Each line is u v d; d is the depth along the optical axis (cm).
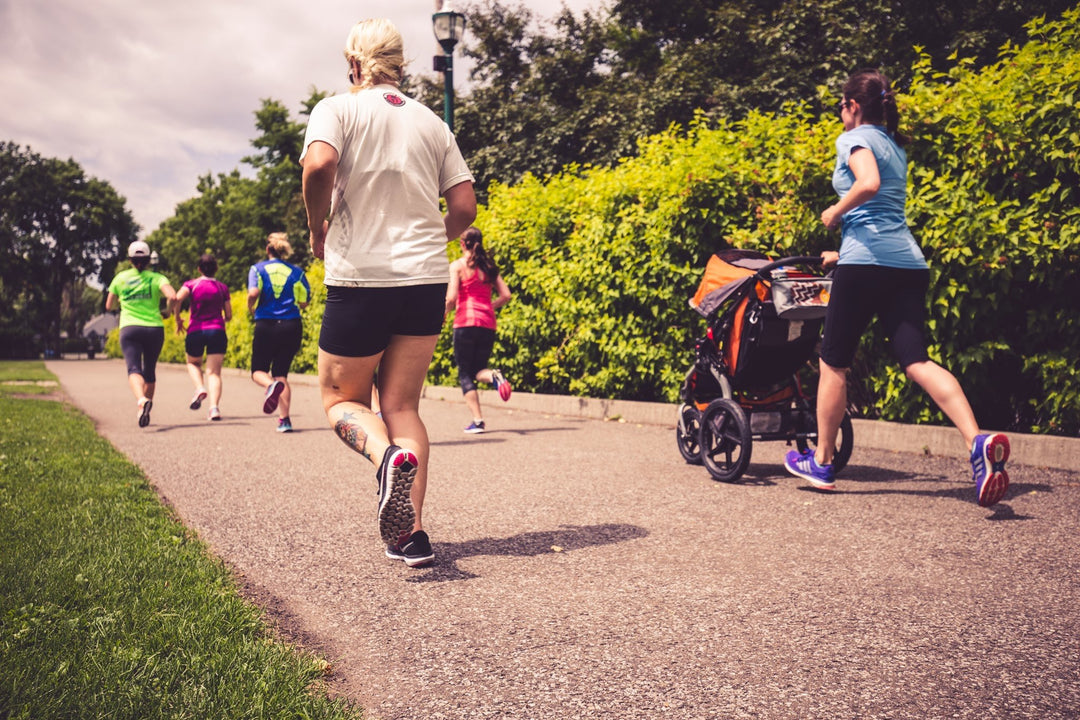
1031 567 335
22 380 2044
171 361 3441
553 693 229
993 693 224
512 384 1077
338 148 322
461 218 362
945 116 619
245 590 324
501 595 314
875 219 443
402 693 232
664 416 840
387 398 352
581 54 2886
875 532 394
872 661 247
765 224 727
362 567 354
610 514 443
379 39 347
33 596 286
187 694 214
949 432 610
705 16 2659
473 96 2927
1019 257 580
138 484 513
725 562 351
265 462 640
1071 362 580
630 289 851
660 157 855
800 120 770
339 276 329
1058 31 604
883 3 2038
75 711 204
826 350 471
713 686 232
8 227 6569
